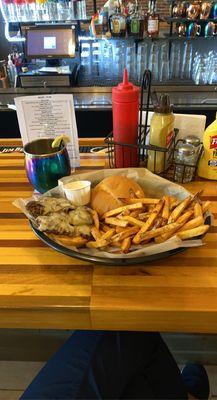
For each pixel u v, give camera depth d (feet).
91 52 8.56
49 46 7.84
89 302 2.05
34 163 2.90
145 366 2.49
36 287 2.16
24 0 7.46
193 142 3.18
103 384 2.24
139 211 2.49
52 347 4.12
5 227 2.75
